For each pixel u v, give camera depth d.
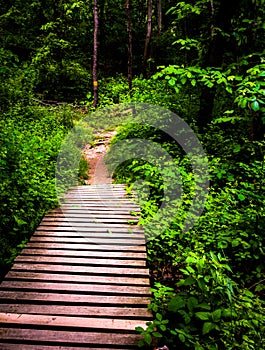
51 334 3.15
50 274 4.23
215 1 8.55
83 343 3.05
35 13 20.61
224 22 7.78
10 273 4.23
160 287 3.92
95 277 4.18
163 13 23.05
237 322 3.11
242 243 4.71
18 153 7.81
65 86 17.42
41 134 10.97
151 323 3.16
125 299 3.73
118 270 4.36
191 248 5.30
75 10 20.19
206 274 3.35
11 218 5.91
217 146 7.93
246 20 7.42
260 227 5.06
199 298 3.45
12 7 20.00
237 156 7.30
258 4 7.64
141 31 23.09
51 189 7.33
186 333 3.26
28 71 16.08
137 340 3.10
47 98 16.66
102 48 22.45
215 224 5.50
